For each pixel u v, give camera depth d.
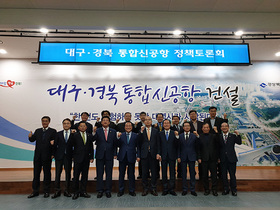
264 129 5.87
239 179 3.95
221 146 3.78
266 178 4.09
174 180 3.66
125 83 6.00
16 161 5.61
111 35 4.88
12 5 3.98
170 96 5.96
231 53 4.48
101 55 4.41
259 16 4.25
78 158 3.57
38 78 5.98
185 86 6.02
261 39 4.59
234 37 4.94
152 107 5.90
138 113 5.86
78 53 4.39
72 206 3.09
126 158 3.70
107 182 3.57
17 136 5.70
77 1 3.89
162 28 4.18
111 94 5.94
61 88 5.94
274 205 3.10
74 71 6.03
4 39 5.00
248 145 5.78
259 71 6.19
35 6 4.02
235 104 5.98
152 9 4.17
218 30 4.23
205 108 5.92
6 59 6.04
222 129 3.83
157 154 3.64
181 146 3.78
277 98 6.06
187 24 4.20
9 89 5.91
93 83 5.98
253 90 6.07
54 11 4.10
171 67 6.11
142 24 4.16
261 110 5.98
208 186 3.66
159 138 3.75
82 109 5.86
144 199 3.39
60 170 3.65
